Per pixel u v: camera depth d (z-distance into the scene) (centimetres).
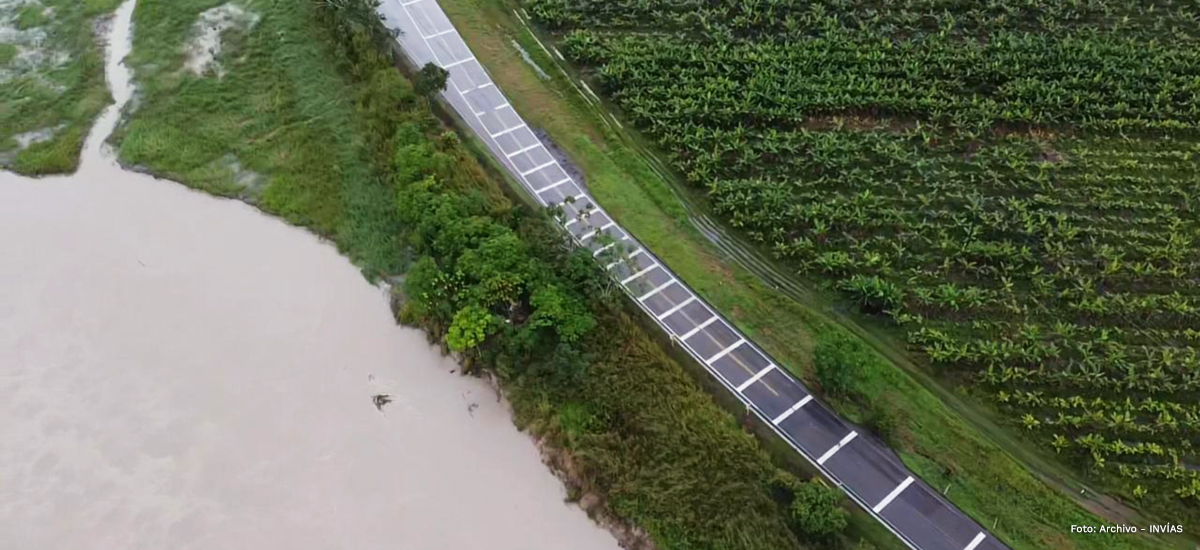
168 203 6341
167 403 5138
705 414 4909
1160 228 6025
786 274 5812
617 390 5016
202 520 4650
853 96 6900
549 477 4872
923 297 5541
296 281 5847
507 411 5150
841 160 6412
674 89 6962
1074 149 6556
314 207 6284
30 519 4641
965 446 4866
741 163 6400
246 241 6094
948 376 5234
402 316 5569
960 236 5994
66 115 6969
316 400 5197
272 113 6975
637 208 6191
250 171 6550
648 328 5438
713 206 6216
